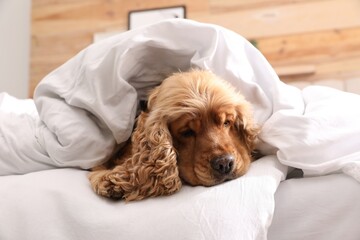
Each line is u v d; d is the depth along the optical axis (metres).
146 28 1.06
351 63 2.58
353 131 0.89
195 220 0.75
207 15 2.82
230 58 1.05
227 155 0.89
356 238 0.81
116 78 0.99
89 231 0.79
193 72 1.01
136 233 0.76
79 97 1.01
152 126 0.94
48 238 0.79
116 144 1.05
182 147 0.96
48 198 0.85
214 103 0.94
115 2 2.99
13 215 0.83
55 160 1.00
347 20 2.61
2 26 2.97
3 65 2.97
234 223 0.74
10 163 1.03
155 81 1.13
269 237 0.84
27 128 1.08
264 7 2.74
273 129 0.94
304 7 2.67
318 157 0.87
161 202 0.84
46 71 3.05
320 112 0.93
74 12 3.05
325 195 0.84
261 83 1.09
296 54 2.67
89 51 1.09
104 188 0.87
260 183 0.81
